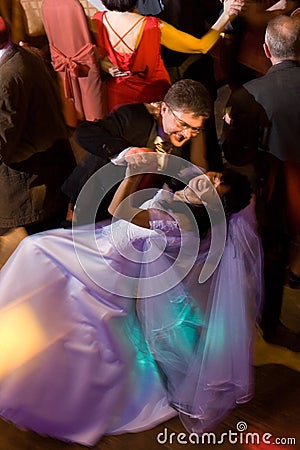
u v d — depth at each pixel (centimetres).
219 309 265
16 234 366
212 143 259
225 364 267
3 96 283
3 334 264
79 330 261
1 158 293
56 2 357
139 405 269
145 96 344
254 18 358
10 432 265
